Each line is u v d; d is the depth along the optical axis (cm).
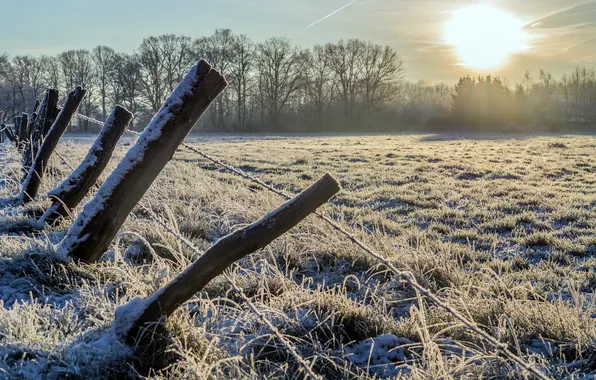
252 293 453
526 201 1123
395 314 447
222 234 664
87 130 8731
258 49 9056
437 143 3941
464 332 386
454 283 512
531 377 308
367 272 538
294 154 2542
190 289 313
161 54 8662
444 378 297
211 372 292
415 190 1298
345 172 1709
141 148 430
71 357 293
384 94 9688
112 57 8788
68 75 8919
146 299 320
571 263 673
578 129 7638
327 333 373
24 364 292
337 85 9719
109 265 473
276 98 9056
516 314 417
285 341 327
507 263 647
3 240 496
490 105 8175
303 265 557
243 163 1902
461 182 1457
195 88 417
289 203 302
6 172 1034
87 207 457
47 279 436
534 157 2298
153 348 311
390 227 859
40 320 357
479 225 899
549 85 12200
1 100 8738
